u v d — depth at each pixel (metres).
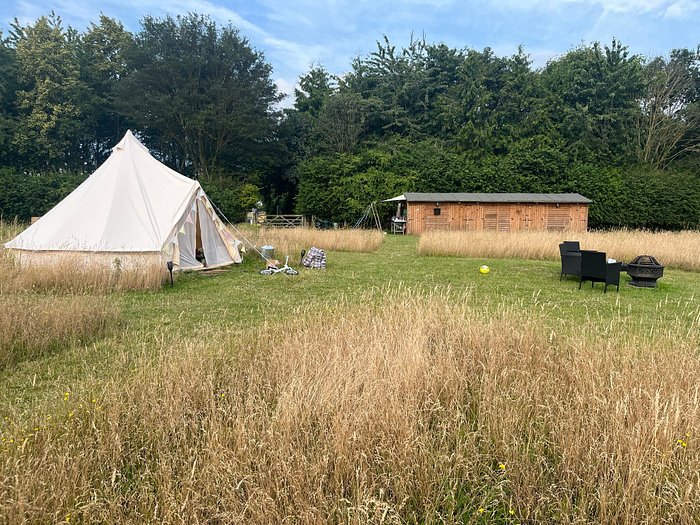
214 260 11.88
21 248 9.45
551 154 32.22
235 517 2.14
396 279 10.34
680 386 3.33
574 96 36.50
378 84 41.84
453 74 41.31
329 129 37.62
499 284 9.88
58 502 2.19
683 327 6.07
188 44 33.22
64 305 5.84
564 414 3.00
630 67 35.59
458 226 26.55
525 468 2.53
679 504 2.17
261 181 40.41
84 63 35.62
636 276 9.80
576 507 2.31
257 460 2.50
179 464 2.60
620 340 4.82
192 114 33.25
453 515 2.33
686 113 36.38
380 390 3.12
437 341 4.43
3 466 2.37
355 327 4.75
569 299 8.32
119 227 9.79
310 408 2.93
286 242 15.29
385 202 30.42
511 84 38.09
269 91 37.38
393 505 2.25
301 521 2.18
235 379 3.62
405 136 39.62
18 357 4.63
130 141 11.48
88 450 2.59
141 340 5.32
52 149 33.25
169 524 2.12
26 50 32.91
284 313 6.76
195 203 11.30
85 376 4.14
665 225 30.55
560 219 26.70
